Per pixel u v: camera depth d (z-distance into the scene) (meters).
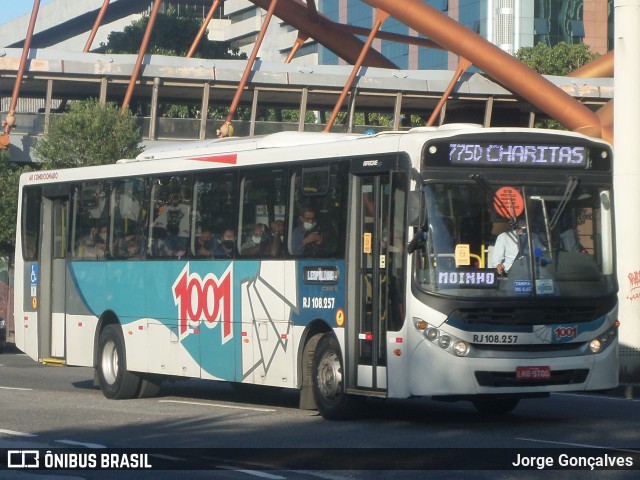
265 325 18.19
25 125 65.31
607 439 14.48
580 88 76.94
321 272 17.09
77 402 20.61
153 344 20.75
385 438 14.73
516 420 17.03
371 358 16.25
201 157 19.89
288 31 152.50
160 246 20.66
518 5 120.62
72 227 23.14
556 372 15.42
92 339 22.34
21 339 24.41
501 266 15.41
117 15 153.50
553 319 15.46
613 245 16.09
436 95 74.88
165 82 69.38
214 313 19.30
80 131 53.69
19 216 24.75
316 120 90.25
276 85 71.38
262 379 18.27
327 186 17.12
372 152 16.36
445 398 16.31
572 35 121.88
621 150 25.47
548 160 15.88
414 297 15.39
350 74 71.12
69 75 67.12
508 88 69.44
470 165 15.62
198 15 156.88
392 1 66.19
